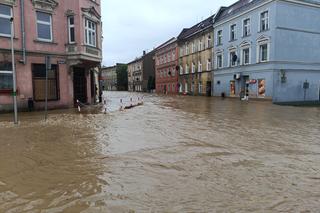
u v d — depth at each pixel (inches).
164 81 2383.1
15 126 445.1
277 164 245.1
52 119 533.3
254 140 347.3
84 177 211.6
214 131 410.6
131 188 189.8
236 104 984.3
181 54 2001.7
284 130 423.8
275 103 1029.8
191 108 816.3
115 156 269.0
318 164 246.5
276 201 169.2
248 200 170.4
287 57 1082.7
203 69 1654.8
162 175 215.5
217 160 256.7
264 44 1120.2
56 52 740.0
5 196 178.1
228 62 1385.3
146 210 157.8
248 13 1212.5
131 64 3614.7
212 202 167.5
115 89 4333.2
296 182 201.6
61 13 749.9
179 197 175.0
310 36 1128.2
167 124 478.6
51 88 735.1
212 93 1556.3
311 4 1111.0
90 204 165.8
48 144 318.0
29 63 690.2
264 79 1111.6
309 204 165.6
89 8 779.4
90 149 295.9
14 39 660.7
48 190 187.3
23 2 674.8
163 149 297.1
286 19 1071.0
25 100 681.0
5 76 651.5
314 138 362.6
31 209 159.8
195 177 211.0
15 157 265.1
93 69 974.4
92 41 824.3
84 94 863.7
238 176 213.3
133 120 527.8
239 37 1284.4
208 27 1557.6
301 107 884.0
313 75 1146.0
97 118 553.0
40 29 717.3
